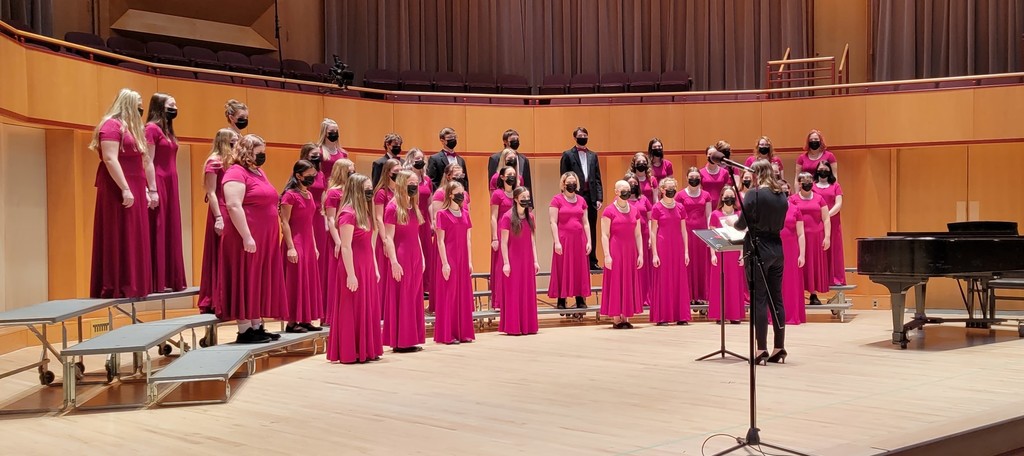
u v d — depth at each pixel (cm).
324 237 778
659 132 1141
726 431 423
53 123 835
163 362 686
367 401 519
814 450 383
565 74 1445
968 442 421
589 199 973
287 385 582
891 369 606
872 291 1106
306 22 1395
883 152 1115
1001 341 755
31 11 1035
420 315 755
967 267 702
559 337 823
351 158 1117
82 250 900
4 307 835
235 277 626
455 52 1445
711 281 915
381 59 1402
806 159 997
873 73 1357
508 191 873
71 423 475
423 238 877
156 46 1141
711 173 979
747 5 1409
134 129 636
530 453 387
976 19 1291
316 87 1174
